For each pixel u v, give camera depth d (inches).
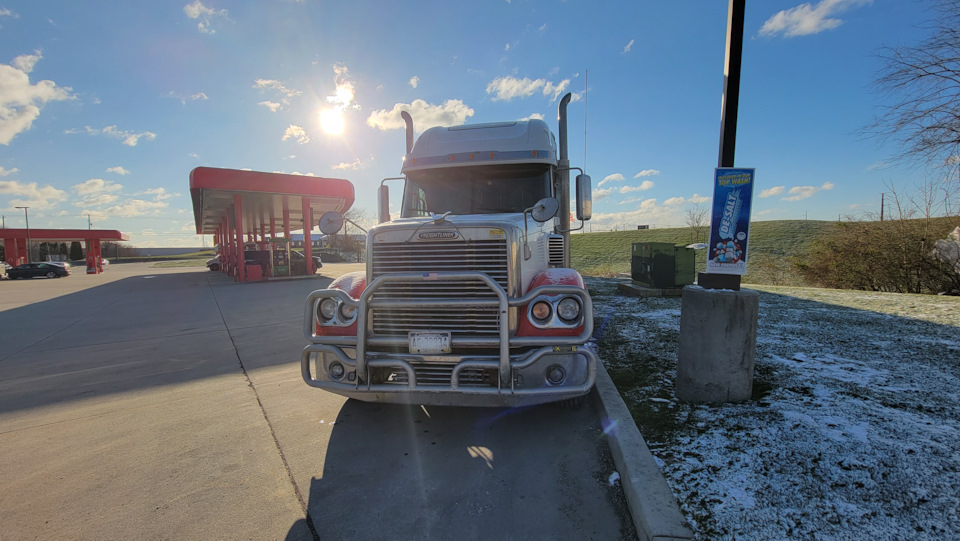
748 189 133.5
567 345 119.8
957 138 403.5
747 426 120.9
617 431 118.5
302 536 92.4
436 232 127.6
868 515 83.5
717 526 82.0
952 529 79.0
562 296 124.2
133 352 266.2
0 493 111.0
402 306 124.5
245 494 108.4
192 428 148.5
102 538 93.1
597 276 684.7
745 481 95.7
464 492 106.8
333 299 135.8
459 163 198.8
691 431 119.4
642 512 85.9
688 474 99.0
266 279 848.3
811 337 214.8
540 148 196.7
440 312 126.5
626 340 224.2
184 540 91.8
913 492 89.8
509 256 124.2
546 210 136.9
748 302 134.6
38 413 165.8
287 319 382.9
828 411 128.7
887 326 237.5
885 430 116.3
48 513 102.0
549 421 143.6
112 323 382.6
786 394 142.3
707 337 137.9
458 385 120.0
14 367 236.4
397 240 130.6
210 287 730.2
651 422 125.9
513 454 124.0
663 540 78.5
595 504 99.8
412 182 209.3
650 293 375.9
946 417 123.4
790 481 95.0
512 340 119.8
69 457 129.6
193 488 111.5
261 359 242.4
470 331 125.0
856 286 534.9
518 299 120.0
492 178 200.5
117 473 119.7
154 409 167.5
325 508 102.0
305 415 157.2
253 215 1090.7
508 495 104.7
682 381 142.9
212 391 187.6
